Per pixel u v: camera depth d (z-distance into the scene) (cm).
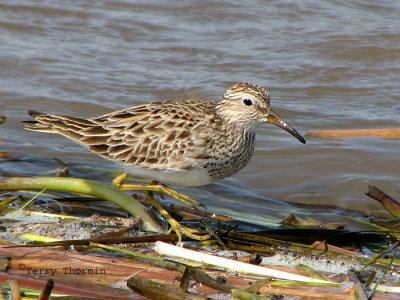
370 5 2161
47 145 1498
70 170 1384
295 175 1409
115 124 1141
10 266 922
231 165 1160
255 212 1271
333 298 856
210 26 2050
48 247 1002
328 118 1616
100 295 862
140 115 1143
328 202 1326
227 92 1153
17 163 1394
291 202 1328
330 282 900
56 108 1598
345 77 1802
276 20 2091
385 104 1684
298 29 2030
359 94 1731
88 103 1627
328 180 1387
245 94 1137
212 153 1121
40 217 1134
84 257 959
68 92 1670
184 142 1107
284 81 1777
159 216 1197
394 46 1928
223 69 1823
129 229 1093
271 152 1485
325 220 1252
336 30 2017
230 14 2111
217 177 1161
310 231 1118
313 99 1709
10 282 814
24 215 1136
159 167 1122
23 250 959
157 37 1975
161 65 1834
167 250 999
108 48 1906
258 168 1439
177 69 1816
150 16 2080
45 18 2027
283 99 1695
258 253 1056
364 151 1461
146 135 1120
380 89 1748
